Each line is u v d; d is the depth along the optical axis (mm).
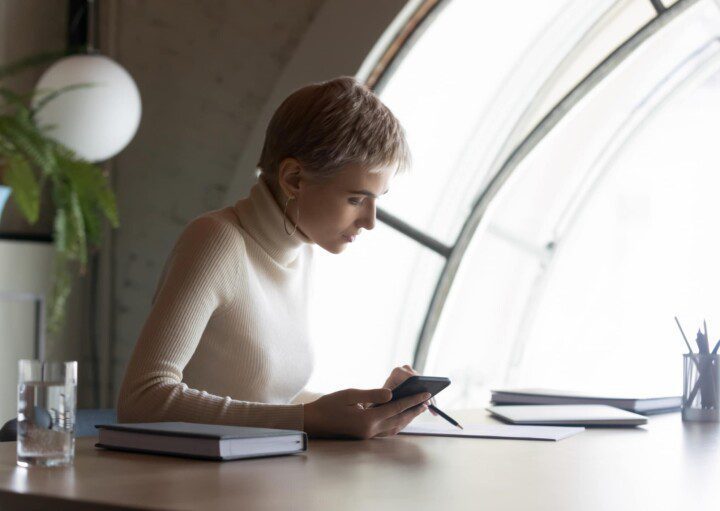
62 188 3021
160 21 3430
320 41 3029
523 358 8820
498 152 4895
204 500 812
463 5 4199
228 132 3279
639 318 8750
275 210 1599
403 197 4855
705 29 6633
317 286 4238
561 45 4633
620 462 1147
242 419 1326
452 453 1206
